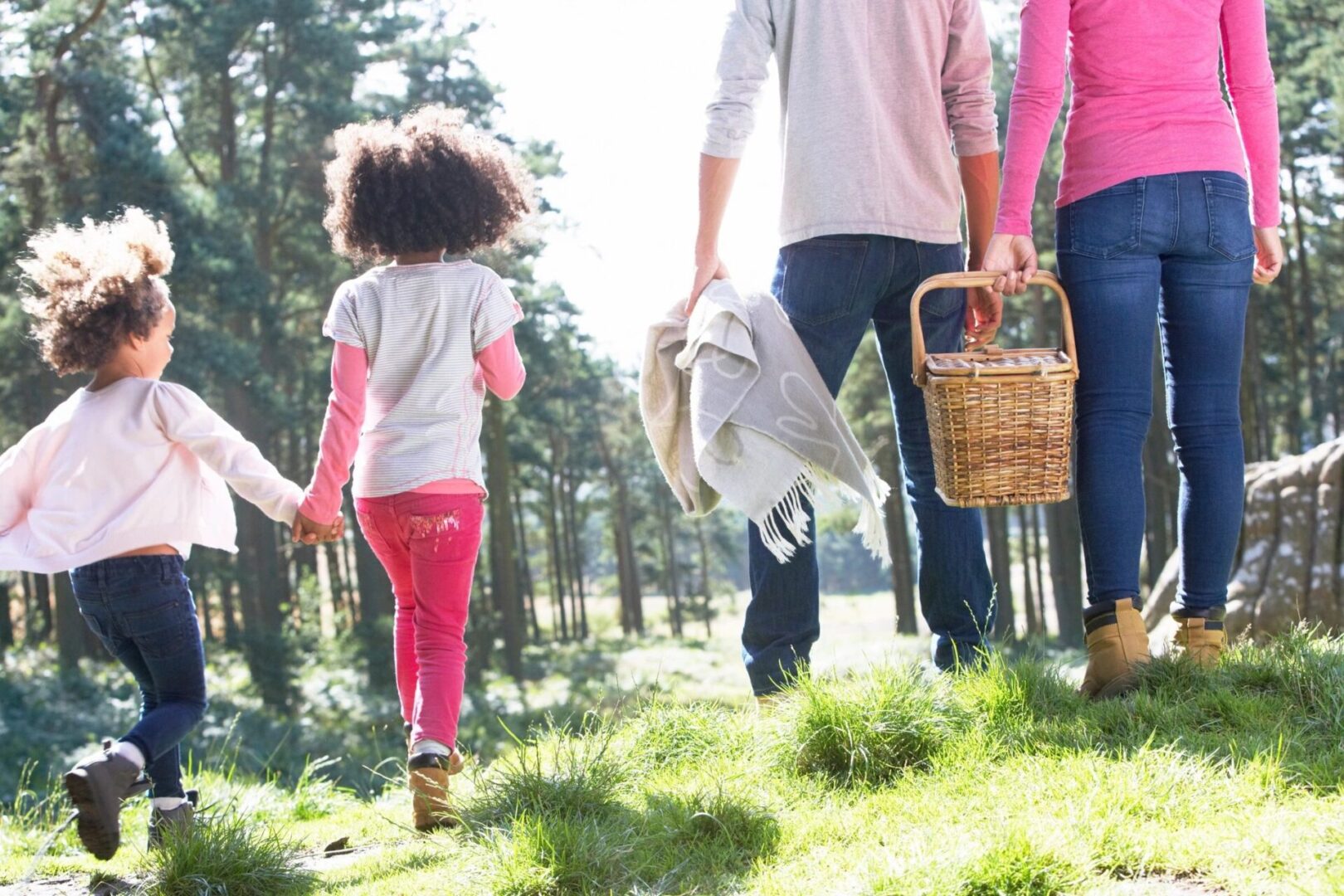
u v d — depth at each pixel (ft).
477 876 8.25
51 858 11.44
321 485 11.27
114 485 10.61
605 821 9.08
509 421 113.70
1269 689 9.78
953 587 12.47
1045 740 9.14
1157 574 82.84
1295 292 100.17
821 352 12.16
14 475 10.76
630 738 11.38
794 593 12.16
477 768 10.86
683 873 7.98
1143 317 10.47
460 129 12.35
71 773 9.31
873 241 11.84
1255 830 6.82
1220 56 11.71
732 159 12.01
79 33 79.61
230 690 80.23
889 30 11.85
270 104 93.66
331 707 78.64
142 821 13.39
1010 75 79.10
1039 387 10.08
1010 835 6.77
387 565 11.75
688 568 234.38
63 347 11.02
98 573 10.50
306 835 12.49
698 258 12.18
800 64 11.93
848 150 11.76
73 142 77.51
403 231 11.53
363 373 11.45
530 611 178.09
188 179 89.66
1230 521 10.70
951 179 12.16
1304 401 98.07
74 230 11.51
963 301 12.53
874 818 8.44
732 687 67.82
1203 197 10.34
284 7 86.33
